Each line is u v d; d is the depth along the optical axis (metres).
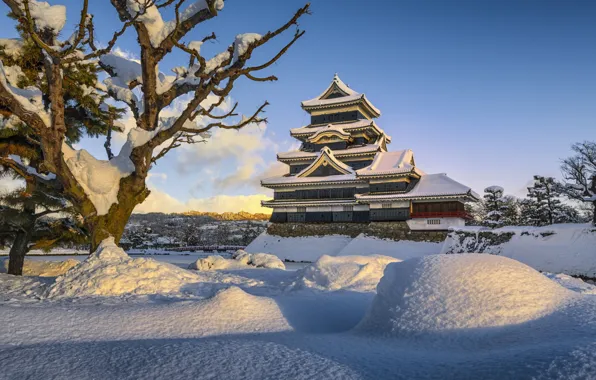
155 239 93.38
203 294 11.44
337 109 61.94
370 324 6.93
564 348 4.21
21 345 5.63
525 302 5.94
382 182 52.25
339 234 54.44
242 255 26.19
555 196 54.41
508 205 61.50
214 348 5.26
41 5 12.97
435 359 4.82
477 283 6.33
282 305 8.95
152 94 13.88
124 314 7.66
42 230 19.28
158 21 12.91
